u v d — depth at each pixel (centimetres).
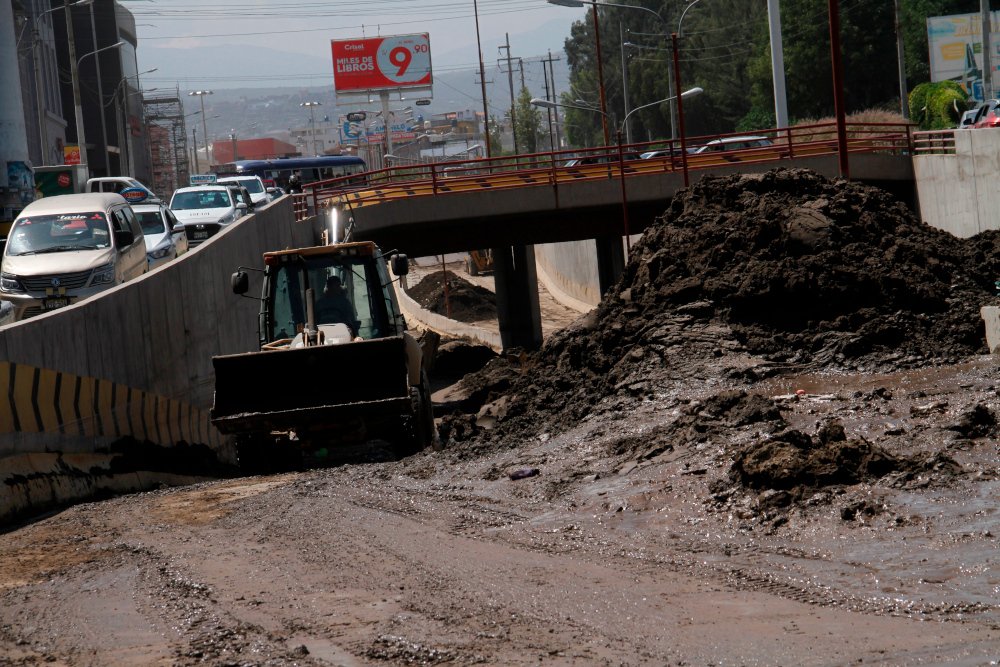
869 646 948
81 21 17575
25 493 2164
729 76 19200
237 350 4388
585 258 11256
